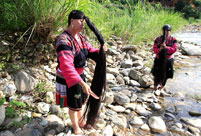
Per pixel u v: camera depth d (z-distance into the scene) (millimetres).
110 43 6020
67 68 1714
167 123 2771
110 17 7312
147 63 5309
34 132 2094
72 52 1843
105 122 2529
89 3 4164
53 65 3410
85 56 2025
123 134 2424
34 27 3094
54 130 2188
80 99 2023
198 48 7383
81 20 1853
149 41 7730
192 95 3746
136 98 3428
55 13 3471
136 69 4750
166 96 3682
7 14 3174
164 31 3484
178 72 5125
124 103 3182
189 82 4430
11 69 2883
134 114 2957
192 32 13375
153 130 2572
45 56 3332
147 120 2814
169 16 10258
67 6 3271
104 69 2014
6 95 2539
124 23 7273
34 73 3051
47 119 2332
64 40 1789
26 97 2648
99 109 2111
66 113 2539
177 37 10242
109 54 5348
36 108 2459
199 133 2537
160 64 3508
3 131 2057
